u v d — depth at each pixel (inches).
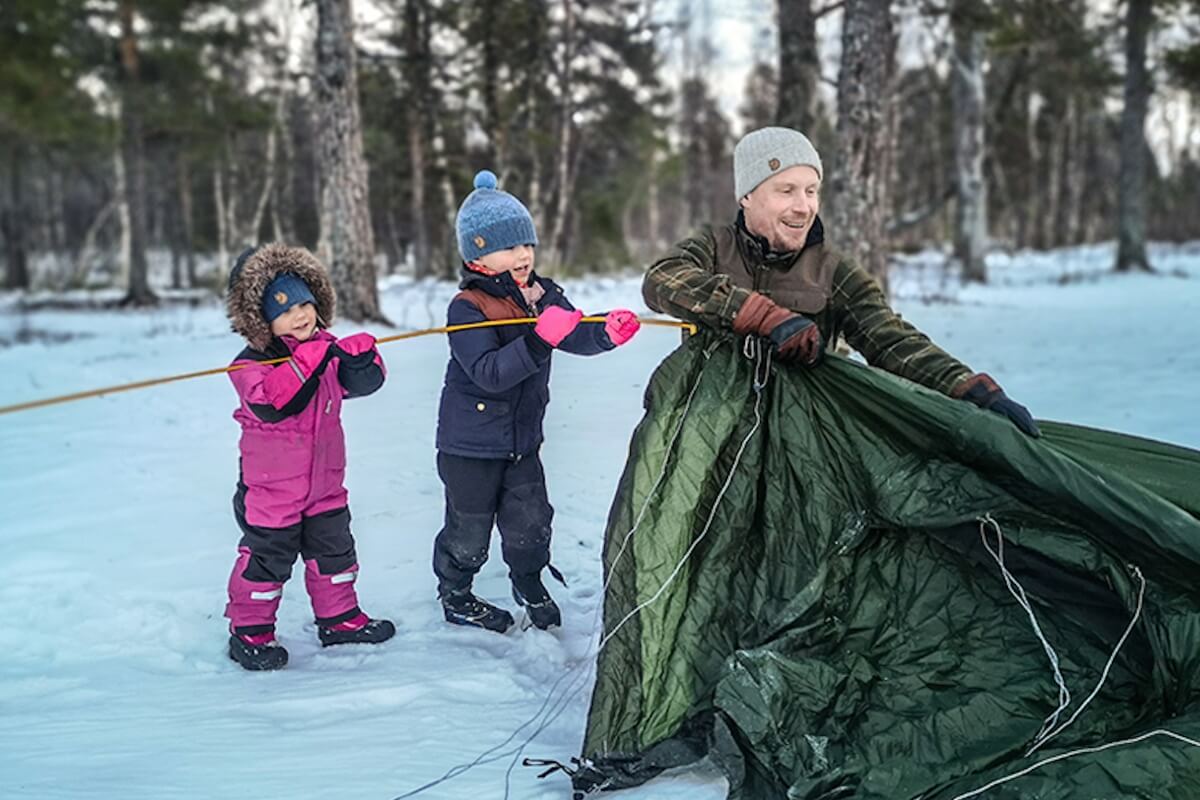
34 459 256.1
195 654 132.7
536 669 124.3
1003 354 400.5
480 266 130.3
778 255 109.2
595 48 953.5
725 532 100.7
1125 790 74.8
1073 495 92.3
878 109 415.8
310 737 103.3
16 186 1274.6
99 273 1614.2
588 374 354.9
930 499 98.3
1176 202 1888.5
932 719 90.8
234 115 994.7
